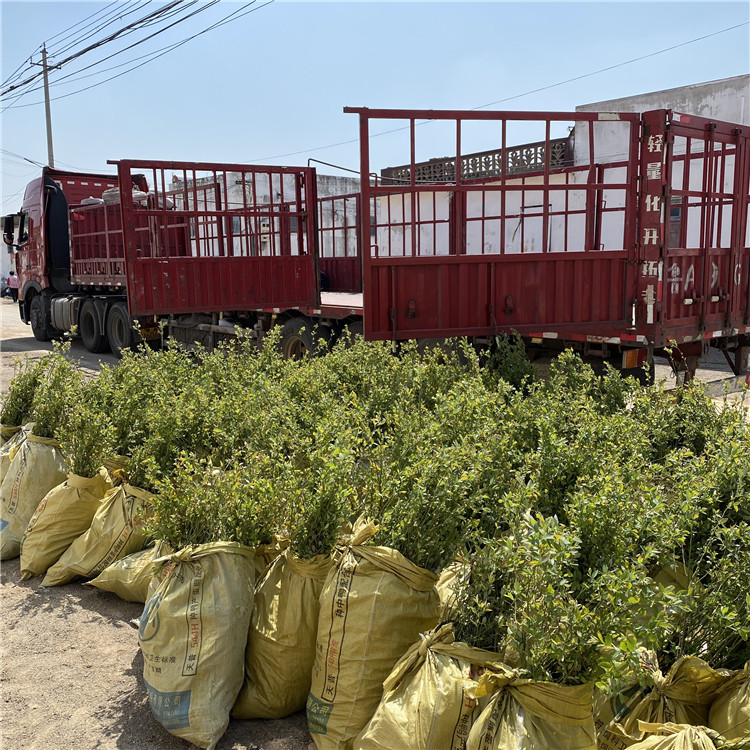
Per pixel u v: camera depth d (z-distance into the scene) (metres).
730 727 2.18
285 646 2.87
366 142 5.20
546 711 2.09
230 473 3.25
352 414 3.73
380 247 14.40
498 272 5.66
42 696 3.14
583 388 4.34
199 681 2.76
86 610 3.89
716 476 2.84
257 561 3.14
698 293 6.24
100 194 15.74
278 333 6.34
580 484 2.74
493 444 3.01
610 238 11.40
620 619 2.05
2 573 4.37
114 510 3.99
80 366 12.27
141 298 8.38
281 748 2.79
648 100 14.05
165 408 4.15
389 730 2.32
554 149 14.67
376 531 2.70
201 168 8.84
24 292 16.44
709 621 2.37
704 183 6.12
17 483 4.59
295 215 9.59
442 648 2.39
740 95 12.73
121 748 2.81
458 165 5.42
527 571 2.17
